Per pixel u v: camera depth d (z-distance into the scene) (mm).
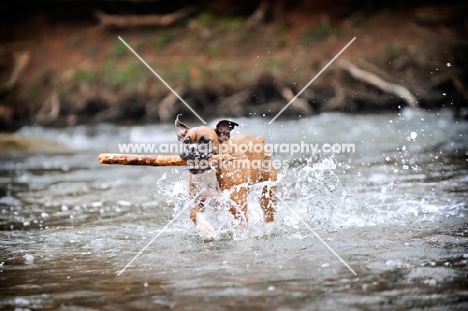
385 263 10609
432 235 12398
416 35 37875
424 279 9734
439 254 11039
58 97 35719
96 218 15414
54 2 41125
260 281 9875
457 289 9258
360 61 35719
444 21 38438
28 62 38219
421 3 40062
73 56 38812
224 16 41844
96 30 40562
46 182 21219
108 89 36125
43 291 9875
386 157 22641
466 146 24188
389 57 36062
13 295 9711
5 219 15586
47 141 30656
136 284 10031
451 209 14594
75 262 11523
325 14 40750
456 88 34062
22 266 11367
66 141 30906
